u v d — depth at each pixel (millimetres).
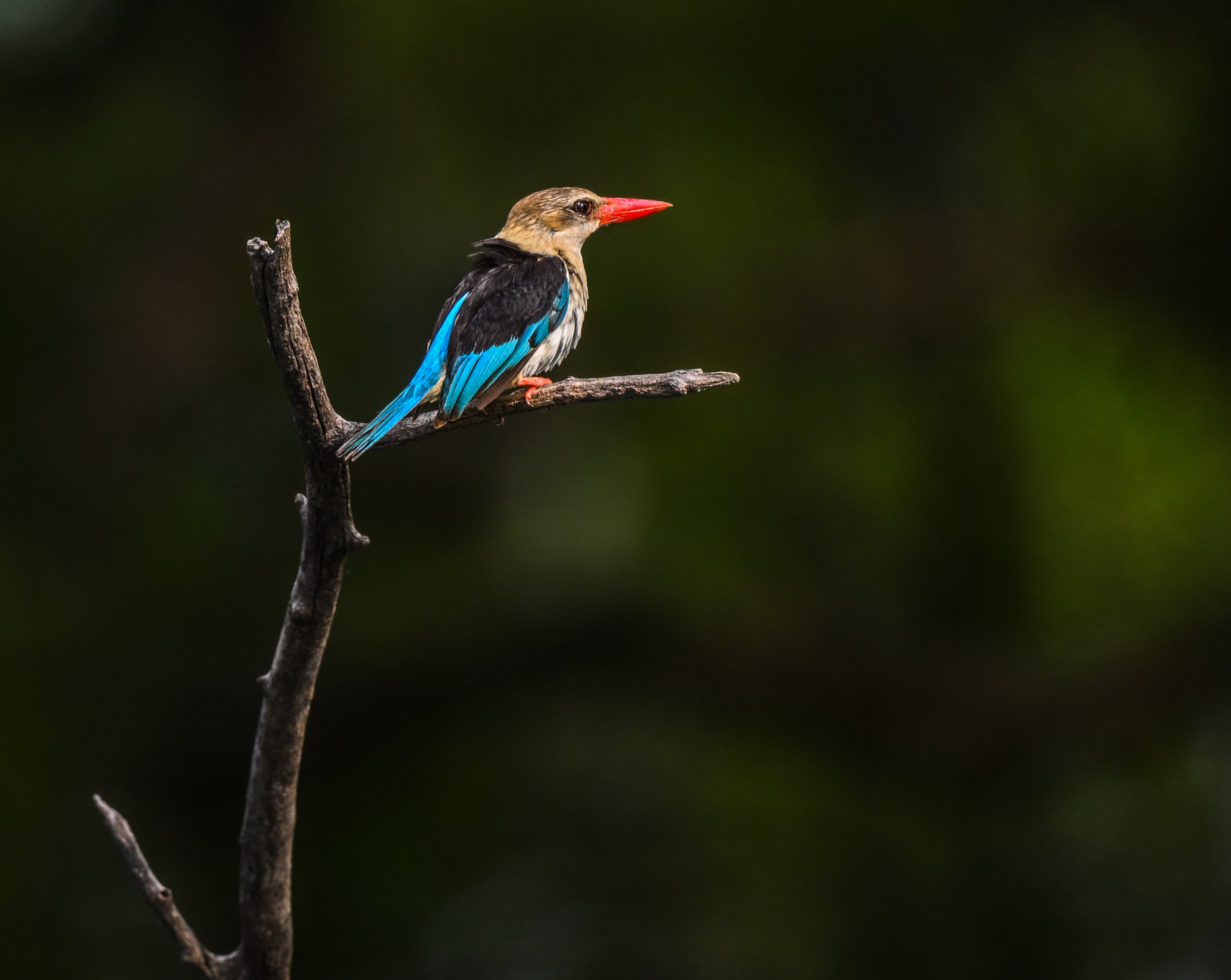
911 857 11695
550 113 13000
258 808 4398
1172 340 13102
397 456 12375
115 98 13062
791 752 12320
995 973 10930
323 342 11906
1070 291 13141
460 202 12414
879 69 13188
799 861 11719
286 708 4301
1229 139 12953
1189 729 11805
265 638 12031
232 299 12539
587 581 12328
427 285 12070
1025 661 12422
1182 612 12266
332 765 12273
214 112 13094
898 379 12977
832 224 13062
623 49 13180
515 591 12266
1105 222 13156
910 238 13031
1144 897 10805
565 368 12492
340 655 12148
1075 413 12828
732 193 12891
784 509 12719
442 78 13039
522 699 12523
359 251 12227
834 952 11086
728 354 12797
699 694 12414
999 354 12953
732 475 12727
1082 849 11398
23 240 12547
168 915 4375
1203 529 12680
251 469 12273
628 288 12680
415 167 12648
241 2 12930
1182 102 13164
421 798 12141
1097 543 12750
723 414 12672
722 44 13203
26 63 12977
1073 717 11930
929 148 13242
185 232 12680
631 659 12336
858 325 12938
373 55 13062
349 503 4062
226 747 11867
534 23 13094
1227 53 12906
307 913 11586
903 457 12836
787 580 12734
